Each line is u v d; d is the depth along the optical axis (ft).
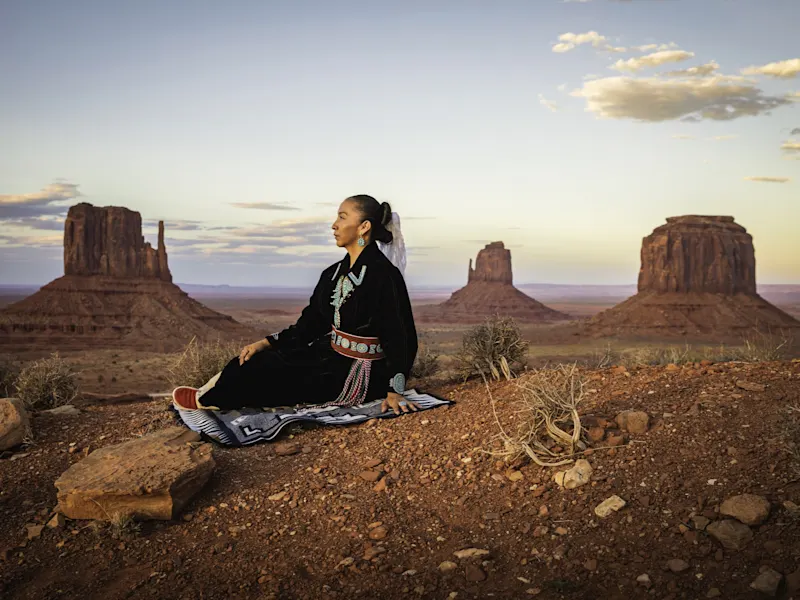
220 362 26.27
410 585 10.79
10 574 11.84
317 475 15.52
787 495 11.32
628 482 12.91
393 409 19.71
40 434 19.11
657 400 16.71
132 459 14.89
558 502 12.77
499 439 16.03
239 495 14.69
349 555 11.94
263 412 19.61
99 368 167.94
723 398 15.93
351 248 20.35
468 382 23.56
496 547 11.75
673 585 9.78
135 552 12.48
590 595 9.93
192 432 17.57
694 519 11.22
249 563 11.91
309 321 21.20
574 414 14.47
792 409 13.20
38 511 14.33
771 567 9.74
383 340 20.12
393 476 15.11
